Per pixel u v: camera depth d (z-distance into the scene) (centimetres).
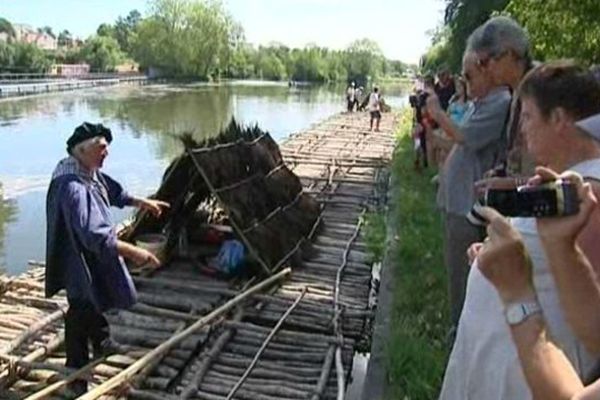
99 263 406
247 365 445
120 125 2839
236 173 645
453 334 419
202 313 527
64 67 6203
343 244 726
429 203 876
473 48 349
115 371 427
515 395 189
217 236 661
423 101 512
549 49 623
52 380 412
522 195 150
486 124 349
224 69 7956
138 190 1434
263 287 568
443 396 218
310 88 7238
